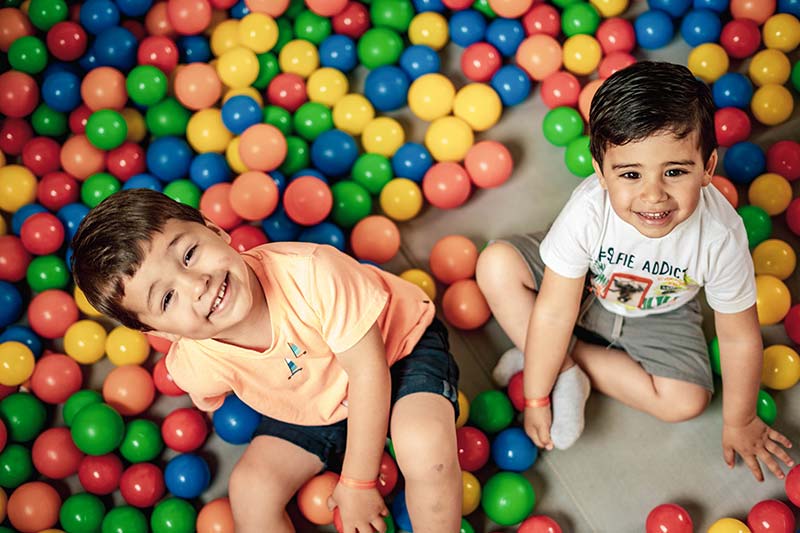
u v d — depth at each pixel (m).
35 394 1.94
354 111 2.21
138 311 1.40
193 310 1.38
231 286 1.40
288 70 2.30
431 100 2.20
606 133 1.33
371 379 1.55
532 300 1.84
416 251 2.14
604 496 1.80
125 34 2.29
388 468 1.76
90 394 1.91
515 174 2.21
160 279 1.36
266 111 2.20
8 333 1.99
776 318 1.87
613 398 1.90
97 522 1.79
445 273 2.01
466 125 2.17
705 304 1.99
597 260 1.62
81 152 2.17
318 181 2.03
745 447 1.71
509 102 2.24
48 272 2.05
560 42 2.35
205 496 1.88
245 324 1.52
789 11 2.23
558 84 2.18
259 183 2.01
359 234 2.04
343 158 2.13
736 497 1.75
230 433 1.85
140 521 1.78
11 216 2.20
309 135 2.21
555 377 1.77
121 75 2.23
